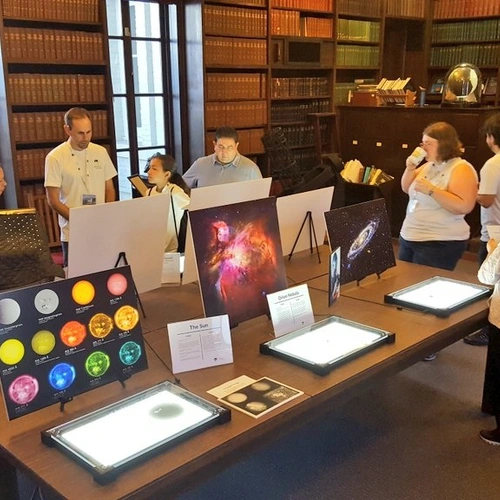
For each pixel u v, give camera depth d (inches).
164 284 102.9
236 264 80.8
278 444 103.2
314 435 105.9
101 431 55.5
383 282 104.7
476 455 99.6
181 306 92.5
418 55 282.5
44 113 174.9
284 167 221.6
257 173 154.7
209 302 77.2
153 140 216.1
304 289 83.2
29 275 82.5
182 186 143.7
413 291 98.3
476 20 264.8
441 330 82.7
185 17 206.1
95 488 48.1
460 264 204.2
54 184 142.9
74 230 77.0
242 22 214.1
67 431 55.4
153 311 90.4
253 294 82.8
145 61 208.1
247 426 57.4
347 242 98.0
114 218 80.7
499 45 259.4
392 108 231.3
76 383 59.6
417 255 132.4
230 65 213.0
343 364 71.2
